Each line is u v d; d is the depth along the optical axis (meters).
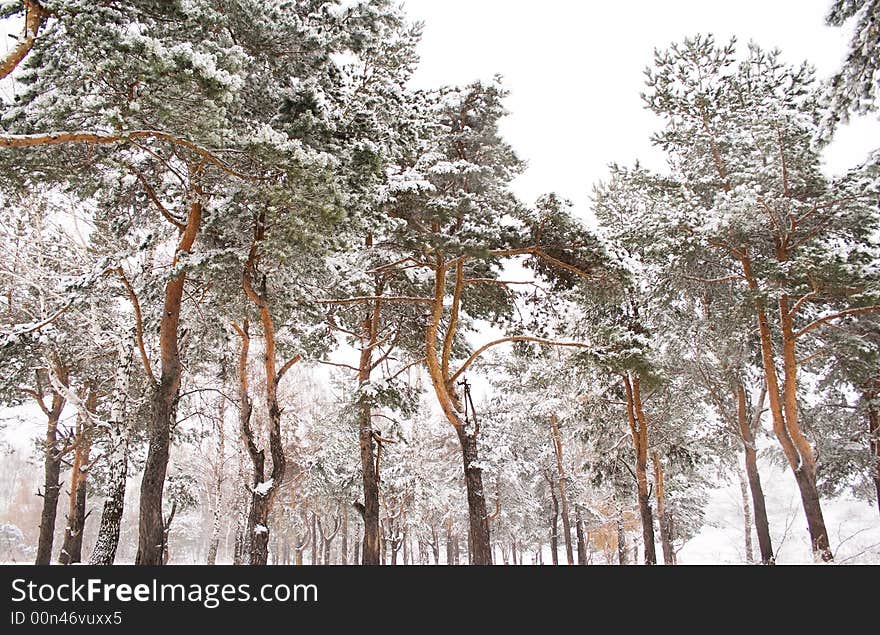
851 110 10.60
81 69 8.73
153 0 9.40
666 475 25.45
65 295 14.05
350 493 25.81
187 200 13.51
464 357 19.89
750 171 17.95
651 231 18.64
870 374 18.88
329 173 9.53
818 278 15.68
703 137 20.08
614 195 23.06
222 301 13.64
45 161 10.93
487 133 16.28
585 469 23.52
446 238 13.00
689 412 23.97
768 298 17.06
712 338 19.91
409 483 28.53
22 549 38.81
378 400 17.16
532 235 14.38
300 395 31.98
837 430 22.55
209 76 7.80
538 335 17.39
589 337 18.83
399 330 18.89
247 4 10.15
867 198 16.14
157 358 17.27
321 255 11.14
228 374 19.83
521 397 29.53
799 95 19.48
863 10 9.63
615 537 36.97
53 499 20.84
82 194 12.22
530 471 29.30
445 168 13.66
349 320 19.48
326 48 11.37
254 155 9.48
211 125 8.69
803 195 17.70
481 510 14.90
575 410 24.39
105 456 20.58
